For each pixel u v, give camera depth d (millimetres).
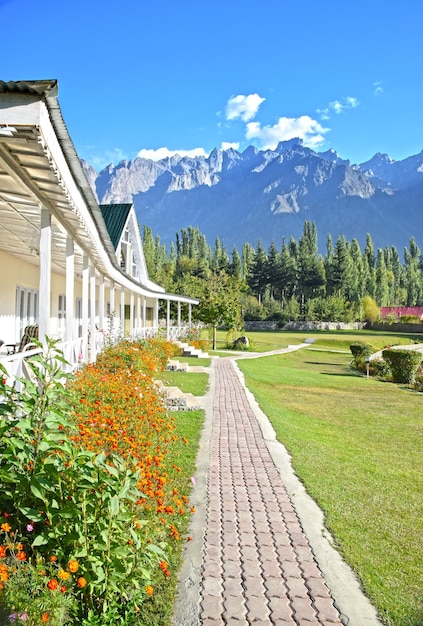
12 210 6719
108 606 2889
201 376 16766
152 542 3361
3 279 11805
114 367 10266
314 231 122000
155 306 29312
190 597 3629
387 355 24703
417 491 6559
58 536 2865
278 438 8906
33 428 3059
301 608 3588
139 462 4625
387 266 126250
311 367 29750
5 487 3082
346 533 4977
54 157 4059
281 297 88562
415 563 4430
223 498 5734
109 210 24875
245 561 4238
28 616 2443
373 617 3559
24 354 5664
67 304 7918
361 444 9602
